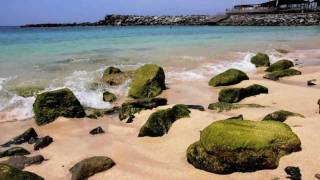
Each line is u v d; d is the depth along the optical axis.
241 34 50.12
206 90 16.16
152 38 40.84
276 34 50.25
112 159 9.01
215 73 19.94
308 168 7.44
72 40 37.00
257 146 7.59
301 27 73.50
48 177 8.33
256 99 13.96
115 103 14.62
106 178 8.06
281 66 20.66
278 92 14.71
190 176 7.82
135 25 111.31
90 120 12.41
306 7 89.75
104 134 11.00
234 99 13.91
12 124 12.18
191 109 12.09
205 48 29.45
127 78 17.17
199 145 8.26
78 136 10.93
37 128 11.79
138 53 25.83
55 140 10.69
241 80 17.08
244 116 11.55
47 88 15.56
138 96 15.16
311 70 20.36
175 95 15.27
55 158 9.36
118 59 22.97
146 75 15.64
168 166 8.43
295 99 13.47
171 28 77.69
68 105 12.57
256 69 21.78
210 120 10.99
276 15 88.00
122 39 38.97
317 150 8.05
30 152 9.83
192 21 101.81
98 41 36.00
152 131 10.34
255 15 91.69
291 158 7.77
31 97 14.41
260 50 29.38
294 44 35.09
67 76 17.75
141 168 8.45
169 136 10.19
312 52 29.61
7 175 7.16
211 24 95.75
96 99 14.82
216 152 7.75
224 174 7.71
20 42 33.38
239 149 7.58
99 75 18.11
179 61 22.61
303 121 10.21
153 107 13.08
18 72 18.20
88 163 8.43
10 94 14.58
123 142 10.20
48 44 31.84
